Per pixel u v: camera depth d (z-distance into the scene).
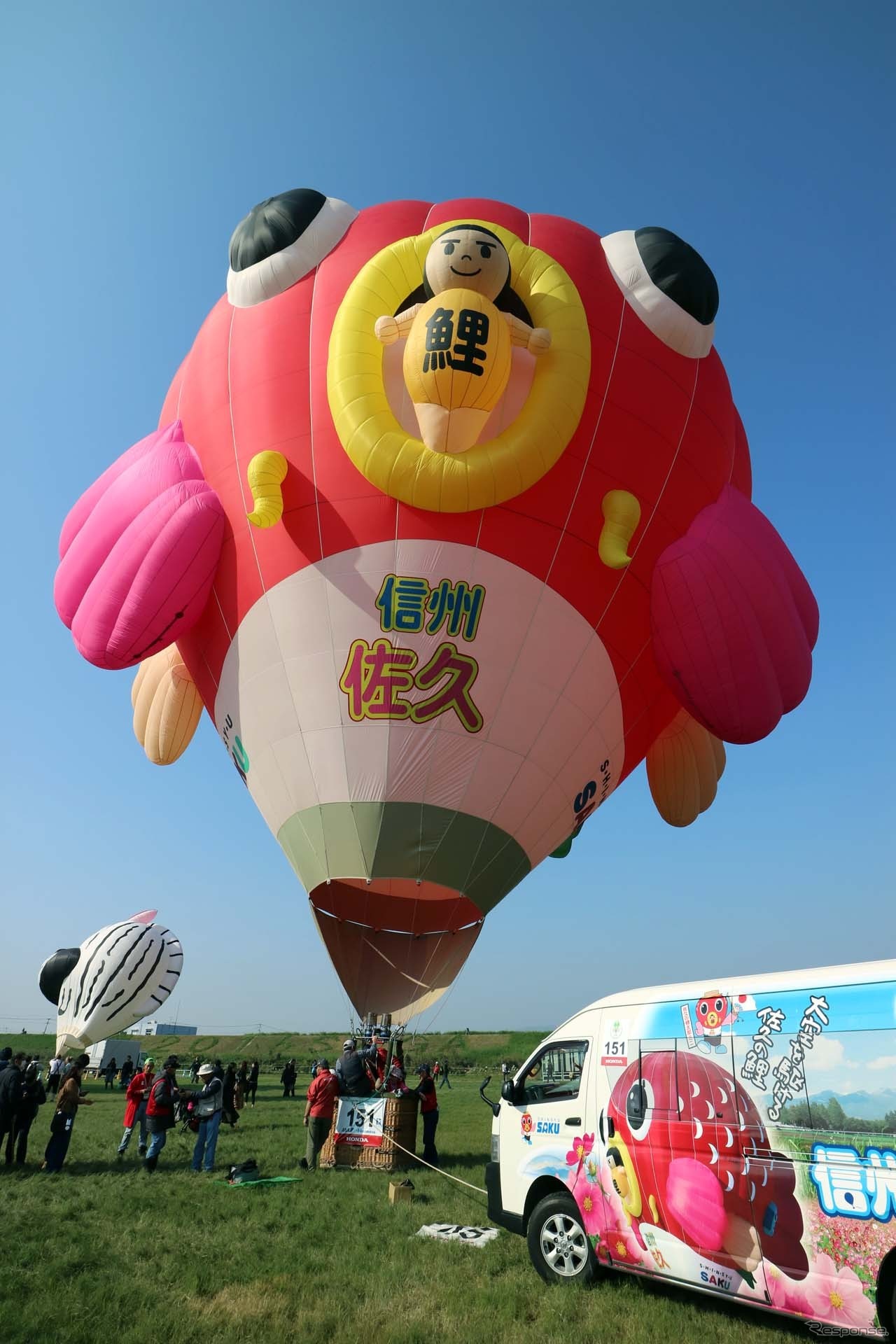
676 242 16.19
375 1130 13.21
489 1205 8.57
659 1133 6.98
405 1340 6.12
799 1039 6.23
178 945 32.78
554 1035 8.39
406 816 13.91
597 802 16.33
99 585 15.08
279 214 15.84
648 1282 7.59
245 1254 8.34
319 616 14.19
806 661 15.16
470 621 13.87
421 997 16.42
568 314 14.48
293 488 14.41
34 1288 7.20
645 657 15.62
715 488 16.02
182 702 18.98
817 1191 5.84
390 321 13.88
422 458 13.52
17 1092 13.59
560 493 14.16
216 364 16.16
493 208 16.50
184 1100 14.15
